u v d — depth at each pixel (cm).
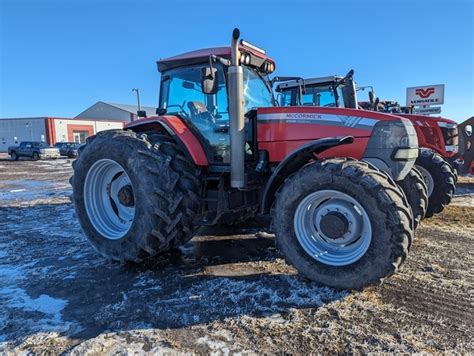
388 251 258
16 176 1314
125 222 368
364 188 263
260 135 361
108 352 213
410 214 263
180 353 211
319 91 732
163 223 325
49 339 230
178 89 404
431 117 681
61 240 447
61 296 290
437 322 237
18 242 440
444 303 262
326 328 232
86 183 373
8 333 238
